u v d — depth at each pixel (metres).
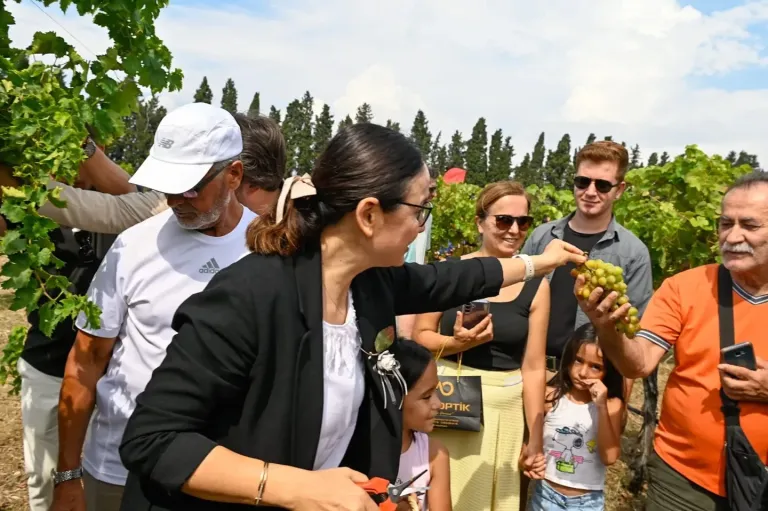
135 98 2.75
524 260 2.19
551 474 3.24
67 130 2.16
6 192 2.08
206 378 1.35
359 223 1.48
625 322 2.32
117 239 2.16
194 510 1.42
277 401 1.42
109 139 2.64
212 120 2.04
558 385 3.34
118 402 2.12
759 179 2.43
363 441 1.71
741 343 2.39
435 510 2.40
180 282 2.09
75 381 2.16
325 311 1.57
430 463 2.42
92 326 2.03
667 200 5.91
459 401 2.88
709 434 2.47
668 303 2.69
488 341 2.97
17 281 2.06
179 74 2.91
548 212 8.19
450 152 68.94
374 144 1.48
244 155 2.48
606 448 3.14
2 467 4.08
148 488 1.46
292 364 1.44
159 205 2.55
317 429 1.48
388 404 1.69
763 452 2.38
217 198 2.05
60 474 2.21
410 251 4.29
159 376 1.38
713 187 5.50
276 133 2.63
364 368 1.68
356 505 1.30
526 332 3.05
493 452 2.94
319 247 1.56
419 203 1.51
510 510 2.98
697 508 2.53
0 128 2.10
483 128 67.19
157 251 2.11
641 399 6.74
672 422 2.65
